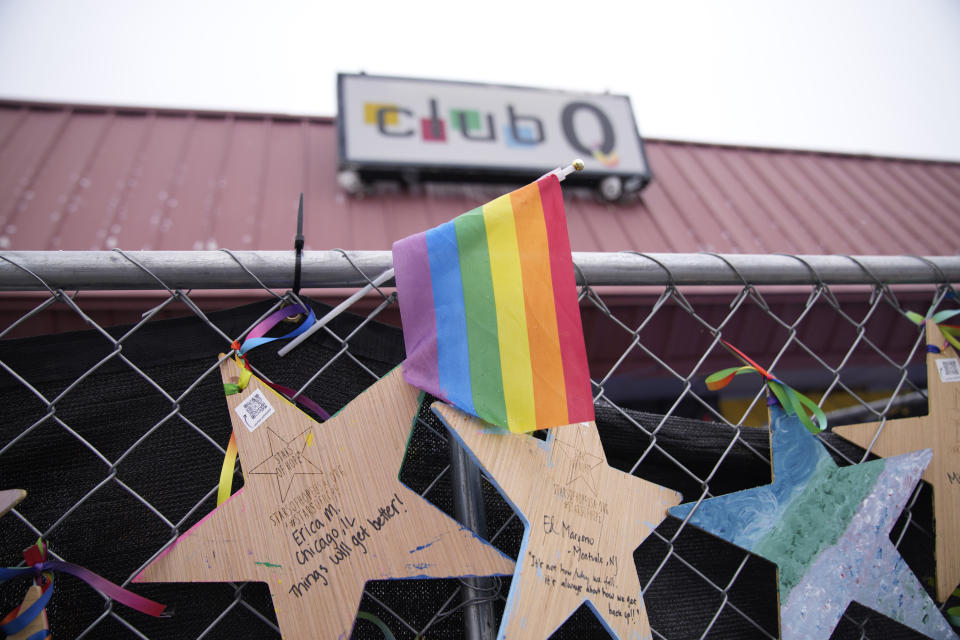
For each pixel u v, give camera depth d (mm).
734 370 1073
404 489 839
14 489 807
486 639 880
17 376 838
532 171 5199
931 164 6871
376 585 922
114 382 891
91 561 841
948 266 1219
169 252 879
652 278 1059
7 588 828
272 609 875
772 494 1002
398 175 4973
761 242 5145
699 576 1033
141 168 4574
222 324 922
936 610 1009
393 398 867
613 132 5668
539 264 886
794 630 943
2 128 4668
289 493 815
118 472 872
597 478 912
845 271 1166
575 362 872
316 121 5617
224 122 5363
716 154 6383
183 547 787
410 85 5398
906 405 3883
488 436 839
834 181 6262
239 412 840
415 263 875
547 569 817
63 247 3730
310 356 945
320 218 4500
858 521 1020
